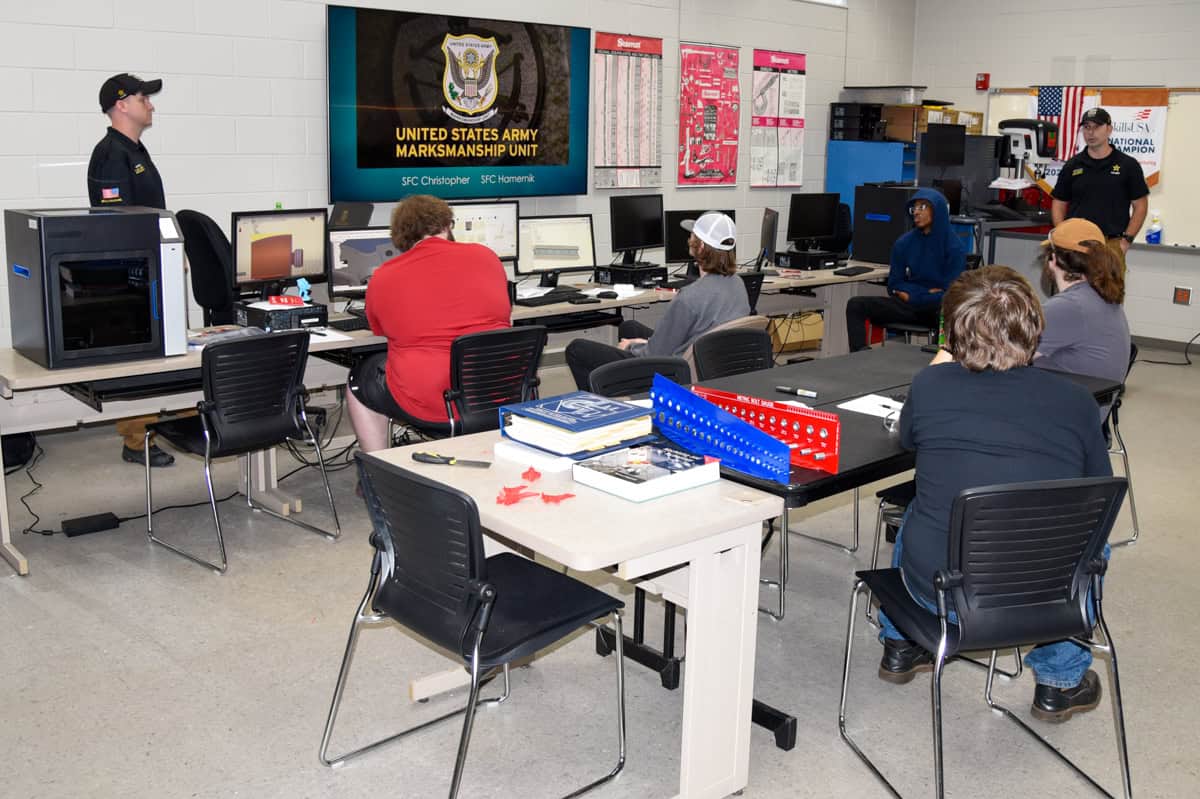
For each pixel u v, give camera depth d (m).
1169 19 7.35
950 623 2.15
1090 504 2.07
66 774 2.35
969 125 8.18
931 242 5.94
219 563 3.55
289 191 5.26
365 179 5.42
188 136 4.88
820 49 7.69
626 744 2.48
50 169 4.54
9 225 3.43
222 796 2.28
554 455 2.33
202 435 3.51
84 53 4.53
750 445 2.30
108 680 2.77
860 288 6.82
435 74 5.55
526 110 5.97
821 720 2.65
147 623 3.11
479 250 3.77
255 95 5.05
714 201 7.18
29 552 3.63
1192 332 7.34
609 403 2.49
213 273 4.37
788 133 7.55
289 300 4.18
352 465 4.66
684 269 6.61
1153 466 4.81
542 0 5.97
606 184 6.49
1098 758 2.49
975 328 2.18
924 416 2.25
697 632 2.14
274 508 4.04
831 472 2.31
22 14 4.36
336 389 5.22
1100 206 6.56
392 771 2.39
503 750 2.48
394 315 3.67
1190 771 2.44
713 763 2.25
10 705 2.64
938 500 2.21
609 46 6.32
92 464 4.60
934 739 2.22
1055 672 2.60
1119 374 3.14
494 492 2.18
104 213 3.36
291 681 2.79
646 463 2.27
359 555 3.65
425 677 2.70
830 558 3.73
